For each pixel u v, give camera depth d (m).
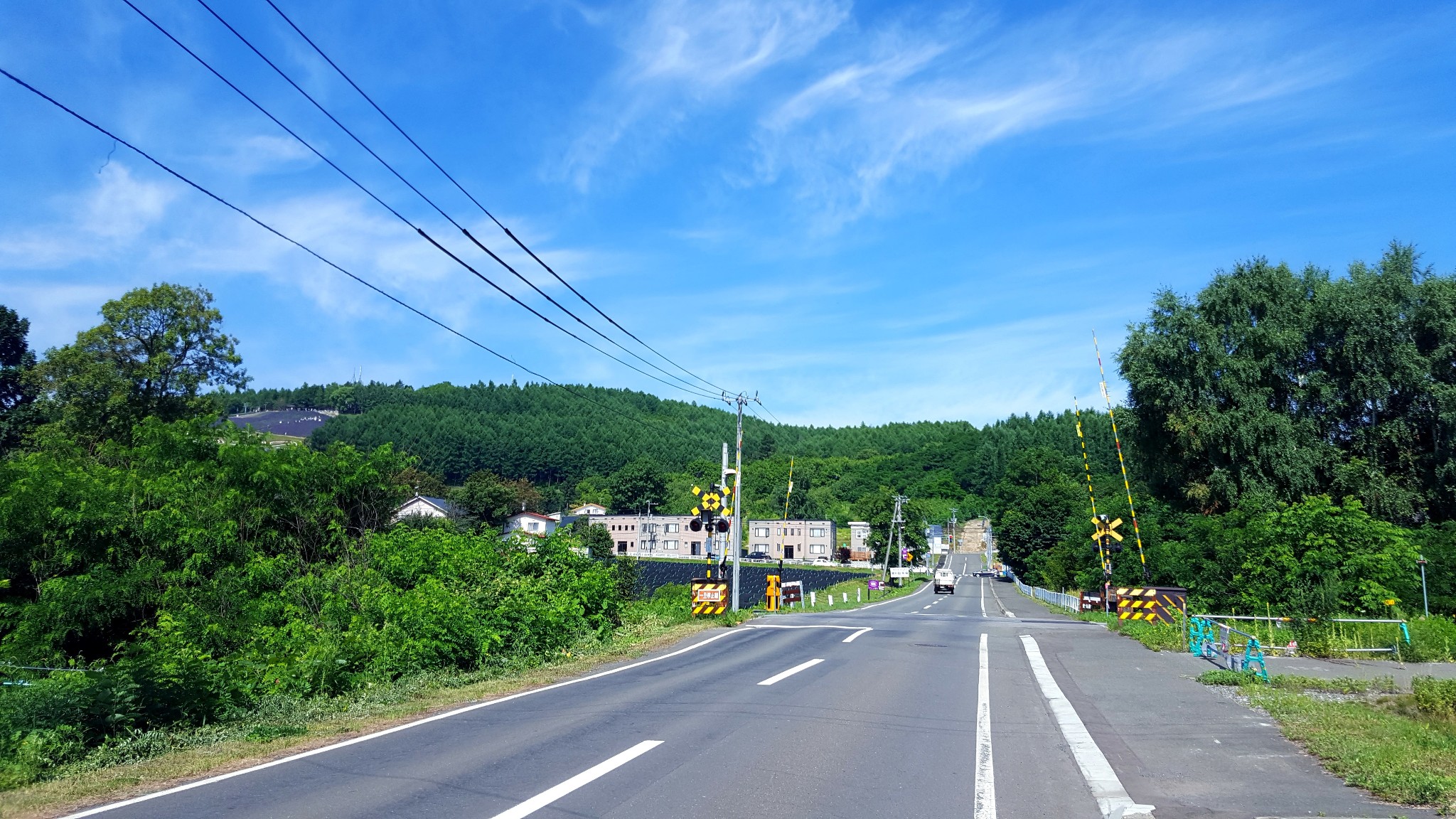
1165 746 8.38
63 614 21.22
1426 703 10.04
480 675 14.11
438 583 16.55
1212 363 39.22
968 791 6.80
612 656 16.81
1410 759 7.28
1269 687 12.14
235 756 8.01
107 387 37.22
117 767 7.64
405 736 8.98
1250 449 37.53
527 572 21.48
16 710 8.23
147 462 25.34
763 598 50.22
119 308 37.94
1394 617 19.16
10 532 22.25
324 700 11.52
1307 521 20.75
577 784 6.87
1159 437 41.47
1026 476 122.00
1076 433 155.62
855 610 41.34
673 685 12.76
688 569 80.75
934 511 154.38
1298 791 6.68
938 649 17.88
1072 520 63.56
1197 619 17.33
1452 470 34.94
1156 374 40.19
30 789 6.81
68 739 8.25
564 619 18.33
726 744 8.43
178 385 39.34
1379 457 37.84
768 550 109.75
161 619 21.23
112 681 9.16
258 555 23.55
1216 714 10.12
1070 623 27.50
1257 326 39.19
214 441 26.42
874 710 10.55
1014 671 14.30
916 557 123.19
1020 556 92.31
